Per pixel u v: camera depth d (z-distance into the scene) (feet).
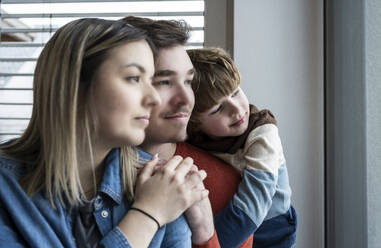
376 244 3.07
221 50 3.39
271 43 4.42
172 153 3.18
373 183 3.15
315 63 4.41
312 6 4.41
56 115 1.90
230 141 3.43
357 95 3.53
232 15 4.59
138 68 1.95
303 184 4.42
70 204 2.01
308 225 4.43
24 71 4.94
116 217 2.09
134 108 1.93
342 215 3.92
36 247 1.85
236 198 3.06
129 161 2.25
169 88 2.69
